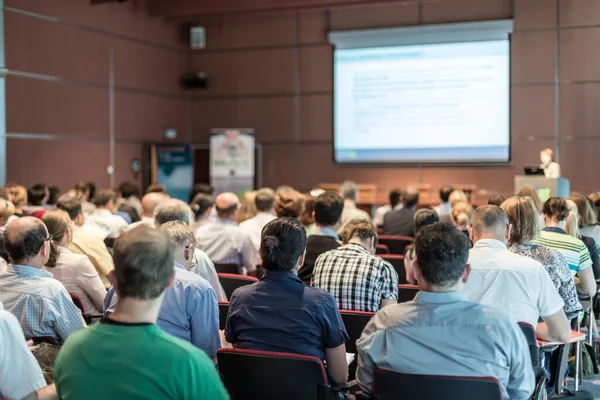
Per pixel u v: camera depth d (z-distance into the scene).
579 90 10.10
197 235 5.16
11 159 8.95
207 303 2.88
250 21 11.71
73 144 9.87
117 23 10.61
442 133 10.69
